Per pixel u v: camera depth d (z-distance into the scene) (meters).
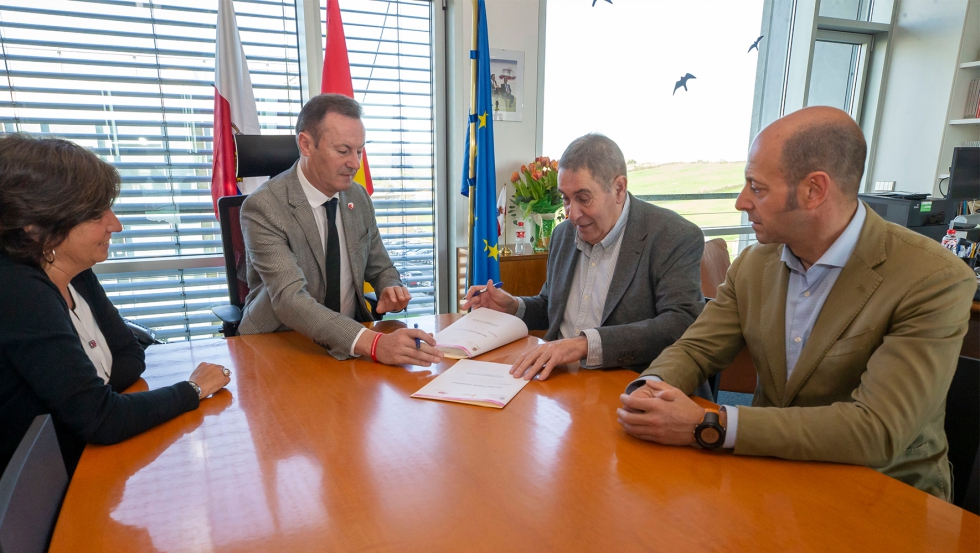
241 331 1.65
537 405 1.08
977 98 3.85
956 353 0.89
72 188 0.95
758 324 1.16
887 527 0.70
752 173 0.99
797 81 4.05
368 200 1.96
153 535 0.69
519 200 3.20
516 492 0.78
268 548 0.66
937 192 4.02
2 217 0.93
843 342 1.00
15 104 2.38
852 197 0.98
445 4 3.12
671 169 3.87
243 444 0.92
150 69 2.59
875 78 4.29
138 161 2.63
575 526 0.70
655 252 1.48
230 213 2.01
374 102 3.10
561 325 1.67
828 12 4.10
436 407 1.06
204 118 2.72
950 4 3.84
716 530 0.69
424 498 0.76
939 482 0.98
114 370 1.16
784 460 0.87
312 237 1.66
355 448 0.90
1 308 0.91
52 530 0.71
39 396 0.92
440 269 3.45
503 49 3.18
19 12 2.34
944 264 0.92
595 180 1.41
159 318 2.80
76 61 2.45
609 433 0.96
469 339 1.39
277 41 2.83
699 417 0.90
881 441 0.84
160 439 0.94
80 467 0.85
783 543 0.67
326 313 1.38
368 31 3.01
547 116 3.42
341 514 0.73
